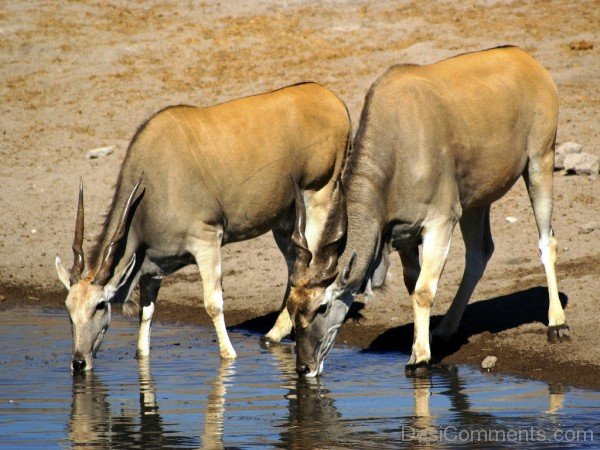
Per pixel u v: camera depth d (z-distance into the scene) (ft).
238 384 99.19
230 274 152.56
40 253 170.60
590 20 239.50
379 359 109.19
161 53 248.93
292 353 115.96
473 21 245.86
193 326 132.16
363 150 100.17
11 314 140.46
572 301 120.67
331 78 225.15
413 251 108.06
